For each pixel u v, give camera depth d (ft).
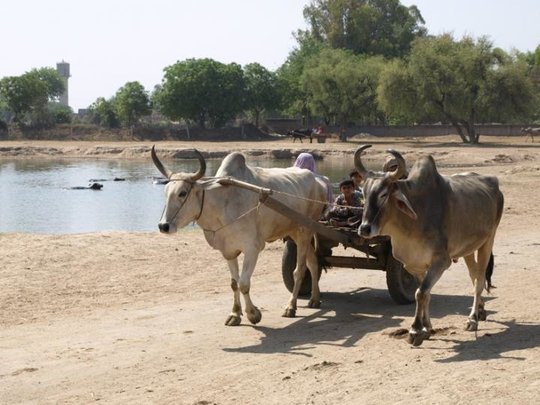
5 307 36.63
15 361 28.04
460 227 29.78
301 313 35.35
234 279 33.24
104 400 23.85
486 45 204.33
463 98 202.90
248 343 29.99
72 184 130.72
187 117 274.36
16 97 303.48
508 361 25.89
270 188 34.14
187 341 30.40
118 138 274.57
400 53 314.76
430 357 26.89
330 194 38.22
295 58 321.52
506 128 247.50
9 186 127.85
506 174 118.83
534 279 41.39
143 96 295.48
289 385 24.48
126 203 102.12
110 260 47.88
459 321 32.68
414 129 257.96
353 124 273.13
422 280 29.55
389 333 30.32
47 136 278.26
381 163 168.04
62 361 27.94
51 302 37.70
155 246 52.44
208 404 23.04
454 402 22.18
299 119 312.91
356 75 235.40
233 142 242.99
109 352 28.96
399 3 323.37
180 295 39.32
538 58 303.89
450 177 31.60
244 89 277.03
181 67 270.67
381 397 22.93
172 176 31.73
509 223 66.59
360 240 34.63
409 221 28.35
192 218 31.68
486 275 32.83
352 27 310.86
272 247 53.16
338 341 29.94
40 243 52.49
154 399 23.73
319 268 37.50
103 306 36.99
